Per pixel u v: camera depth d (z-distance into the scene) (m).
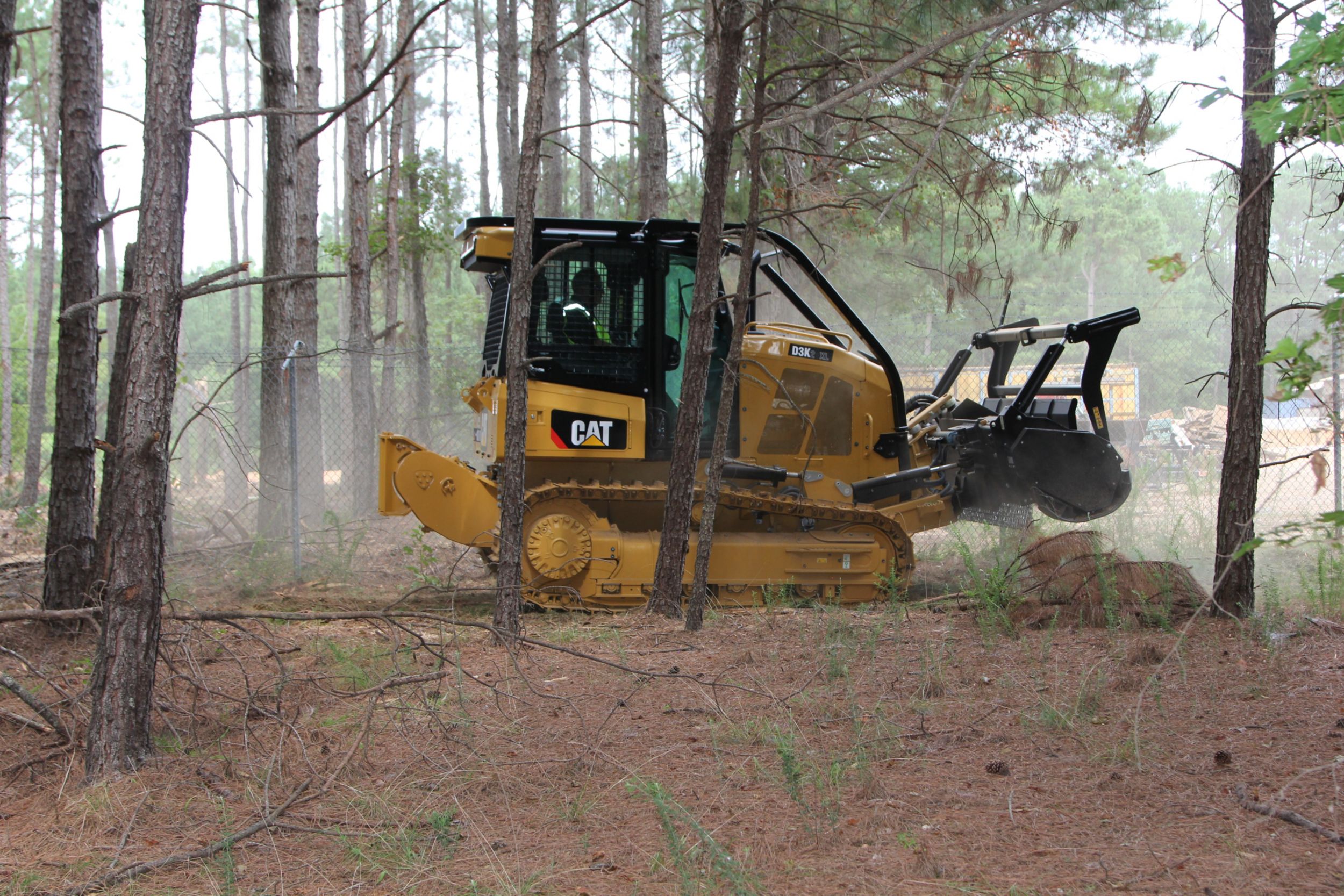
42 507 15.06
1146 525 11.02
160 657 5.34
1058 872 3.32
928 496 8.95
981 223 9.84
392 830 3.88
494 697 5.64
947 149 9.46
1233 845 3.46
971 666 5.99
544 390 8.19
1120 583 7.07
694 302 7.41
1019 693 5.40
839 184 9.77
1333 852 3.36
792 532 8.70
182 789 4.32
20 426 26.12
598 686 5.86
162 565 4.65
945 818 3.82
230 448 9.29
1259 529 10.71
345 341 14.58
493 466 8.53
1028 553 7.69
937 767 4.40
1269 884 3.16
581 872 3.50
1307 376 2.64
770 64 10.38
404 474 8.23
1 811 4.21
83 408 7.15
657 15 13.65
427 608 8.70
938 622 7.39
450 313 38.22
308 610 8.42
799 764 4.38
